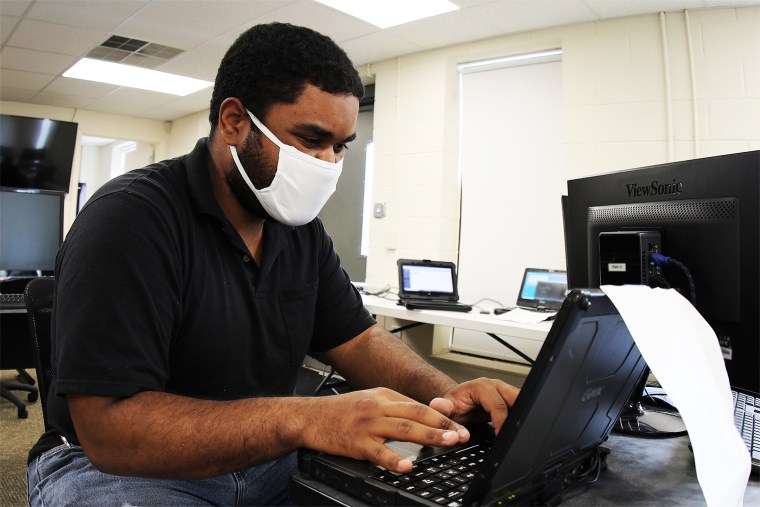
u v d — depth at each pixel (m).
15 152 4.66
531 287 2.65
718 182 0.75
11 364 2.63
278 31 0.72
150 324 0.62
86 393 0.55
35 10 3.28
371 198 3.80
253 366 0.81
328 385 3.27
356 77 0.74
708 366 0.49
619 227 0.89
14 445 2.27
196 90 4.83
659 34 2.76
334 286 0.98
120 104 5.43
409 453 0.58
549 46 3.13
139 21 3.38
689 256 0.78
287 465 0.83
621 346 0.51
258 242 0.86
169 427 0.56
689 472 0.64
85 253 0.60
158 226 0.67
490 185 3.39
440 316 2.33
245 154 0.75
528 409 0.43
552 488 0.54
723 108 2.61
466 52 3.38
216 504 0.71
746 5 2.57
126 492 0.64
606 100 2.88
